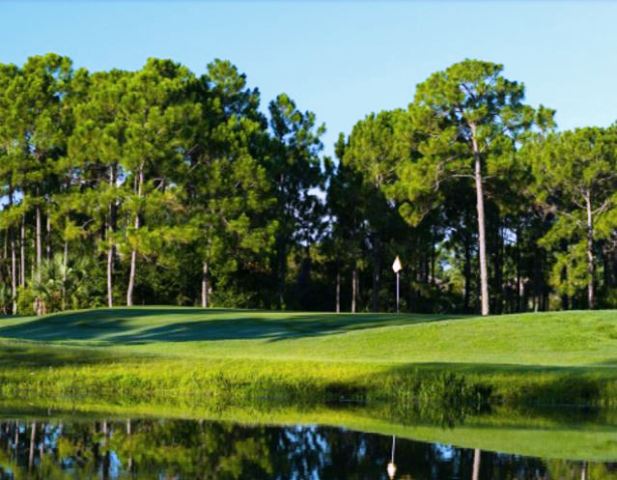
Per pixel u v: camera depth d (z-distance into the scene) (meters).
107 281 62.84
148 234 57.03
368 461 17.48
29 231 74.19
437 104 58.12
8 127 62.62
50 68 67.44
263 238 61.03
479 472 16.55
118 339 38.97
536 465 17.17
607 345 32.94
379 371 26.42
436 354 31.89
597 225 62.53
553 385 25.52
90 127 59.38
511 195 61.28
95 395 26.17
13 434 19.69
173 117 58.22
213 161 61.19
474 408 24.62
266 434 20.19
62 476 15.89
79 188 62.16
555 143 63.84
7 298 66.94
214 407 24.28
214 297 64.75
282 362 27.53
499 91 57.88
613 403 25.20
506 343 33.34
